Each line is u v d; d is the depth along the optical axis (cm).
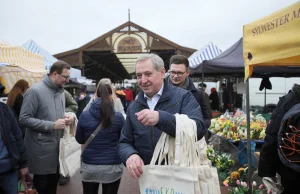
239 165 525
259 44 277
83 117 306
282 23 234
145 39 1741
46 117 331
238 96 1284
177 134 162
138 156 177
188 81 314
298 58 307
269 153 241
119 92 1241
